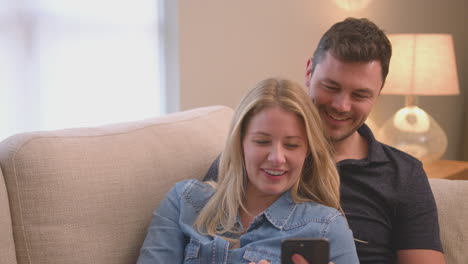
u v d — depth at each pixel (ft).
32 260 3.89
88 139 4.35
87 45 7.20
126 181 4.39
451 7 14.06
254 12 8.84
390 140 9.40
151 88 7.93
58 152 4.06
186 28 7.86
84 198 4.09
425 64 9.06
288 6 9.45
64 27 6.95
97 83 7.34
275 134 4.03
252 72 8.96
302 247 3.02
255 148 4.10
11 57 6.51
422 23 12.82
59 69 6.95
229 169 4.45
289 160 4.08
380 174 4.75
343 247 3.99
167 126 5.14
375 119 11.54
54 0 6.82
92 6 7.20
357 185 4.75
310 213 4.16
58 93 6.97
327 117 4.75
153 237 4.35
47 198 3.92
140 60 7.77
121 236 4.29
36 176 3.91
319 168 4.33
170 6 7.82
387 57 4.70
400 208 4.65
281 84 4.19
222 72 8.46
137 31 7.70
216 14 8.25
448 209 4.94
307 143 4.23
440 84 9.04
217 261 4.14
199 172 5.15
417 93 9.08
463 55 14.62
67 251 3.95
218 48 8.35
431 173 8.69
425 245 4.53
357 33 4.57
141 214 4.47
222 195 4.46
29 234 3.88
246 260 4.06
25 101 6.66
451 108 14.15
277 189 4.10
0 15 6.37
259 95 4.14
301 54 9.92
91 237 4.09
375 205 4.66
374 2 11.18
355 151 4.99
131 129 4.79
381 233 4.63
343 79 4.55
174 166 4.88
